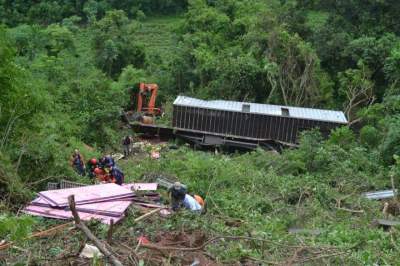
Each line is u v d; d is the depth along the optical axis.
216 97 37.97
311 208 15.21
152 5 66.81
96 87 33.12
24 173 14.48
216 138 32.84
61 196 10.83
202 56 40.44
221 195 16.00
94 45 44.78
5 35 15.81
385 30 43.06
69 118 26.69
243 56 39.91
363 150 25.19
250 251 8.84
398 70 35.66
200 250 8.42
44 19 59.47
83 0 61.22
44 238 8.74
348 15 44.28
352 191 18.83
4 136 14.97
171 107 37.25
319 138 27.53
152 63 45.97
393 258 9.50
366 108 35.47
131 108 39.25
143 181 18.17
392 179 18.83
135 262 7.45
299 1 46.72
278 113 32.41
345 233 11.40
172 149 29.44
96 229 9.08
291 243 9.92
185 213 10.59
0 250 7.91
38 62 33.28
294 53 38.75
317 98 38.06
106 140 27.55
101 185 11.97
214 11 49.94
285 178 19.11
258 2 52.62
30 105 15.54
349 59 41.53
